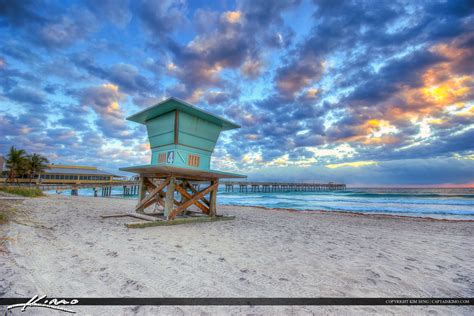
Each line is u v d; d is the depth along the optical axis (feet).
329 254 15.60
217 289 9.53
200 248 15.51
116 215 27.86
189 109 24.45
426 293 10.06
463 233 27.40
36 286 8.96
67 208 36.50
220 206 65.46
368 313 8.18
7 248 12.98
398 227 31.50
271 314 7.79
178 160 24.22
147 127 28.68
